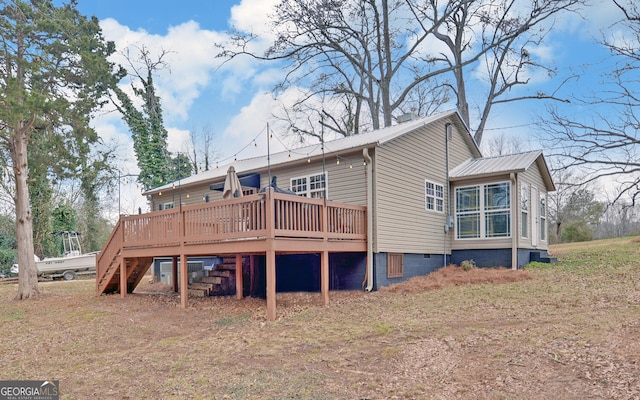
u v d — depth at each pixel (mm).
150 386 5523
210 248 10031
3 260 22344
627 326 6613
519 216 14391
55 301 13031
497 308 8648
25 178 14250
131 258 13375
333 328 7801
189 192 18094
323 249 10086
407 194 13195
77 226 31000
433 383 5039
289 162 13469
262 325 8352
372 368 5676
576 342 5965
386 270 12133
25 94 11727
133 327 9000
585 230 29547
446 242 15125
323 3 24391
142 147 28578
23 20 13062
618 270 12352
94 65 13539
